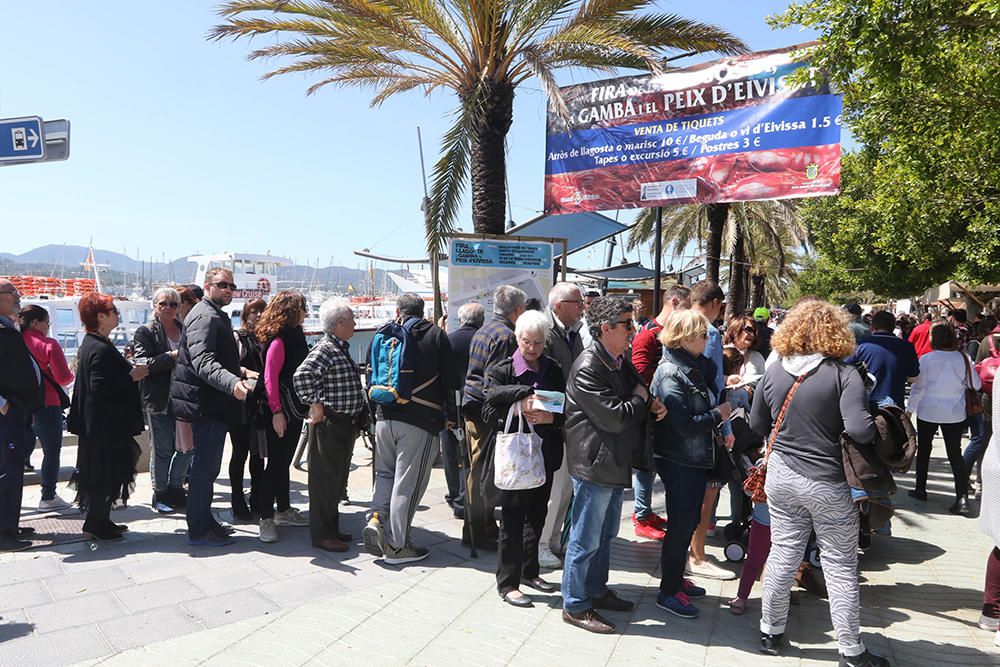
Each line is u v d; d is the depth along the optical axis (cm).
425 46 887
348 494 659
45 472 605
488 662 333
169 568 450
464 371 573
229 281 505
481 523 497
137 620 371
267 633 359
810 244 3111
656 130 785
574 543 369
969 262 1817
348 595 411
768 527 386
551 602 407
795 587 447
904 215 1130
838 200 2773
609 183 816
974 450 623
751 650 355
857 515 331
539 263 722
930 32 585
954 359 628
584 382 346
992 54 726
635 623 384
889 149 940
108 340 495
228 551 486
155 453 582
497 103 863
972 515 619
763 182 730
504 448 386
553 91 770
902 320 1795
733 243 2194
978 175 894
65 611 381
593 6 851
